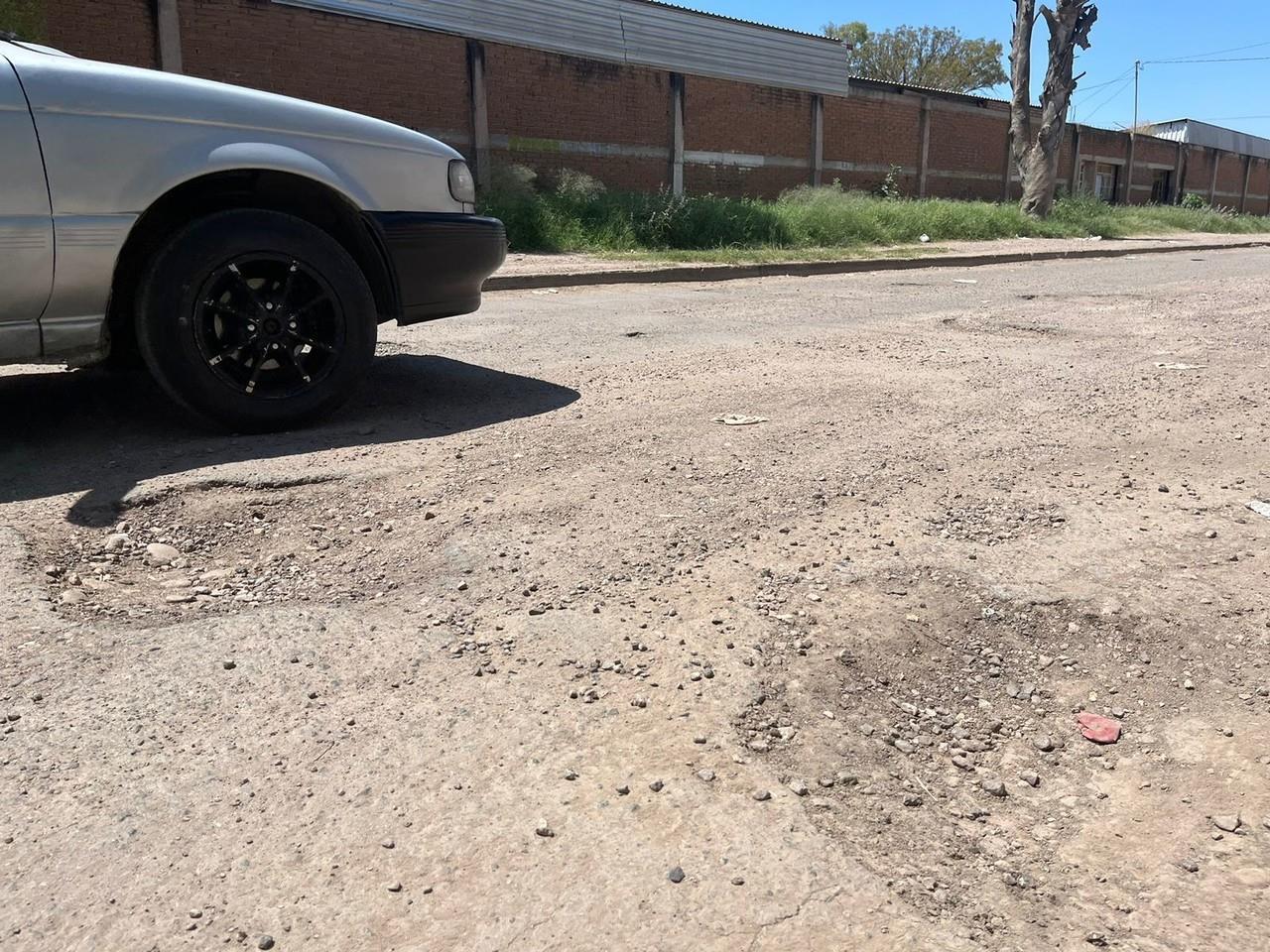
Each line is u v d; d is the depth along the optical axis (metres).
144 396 4.73
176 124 3.76
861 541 2.99
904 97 25.27
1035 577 2.76
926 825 1.79
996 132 28.38
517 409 4.63
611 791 1.81
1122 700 2.23
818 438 4.14
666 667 2.24
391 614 2.51
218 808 1.75
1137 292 10.34
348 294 4.12
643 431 4.22
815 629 2.44
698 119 20.59
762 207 16.92
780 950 1.46
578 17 18.08
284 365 4.10
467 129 16.77
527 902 1.54
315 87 14.77
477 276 4.59
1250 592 2.69
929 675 2.29
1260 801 1.88
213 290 3.87
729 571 2.76
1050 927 1.56
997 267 14.80
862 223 17.56
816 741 2.01
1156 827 1.82
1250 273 13.30
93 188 3.62
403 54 15.70
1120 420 4.50
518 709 2.07
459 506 3.27
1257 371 5.68
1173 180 38.25
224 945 1.45
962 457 3.88
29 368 5.35
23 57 3.57
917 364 5.91
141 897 1.54
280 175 4.06
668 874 1.61
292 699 2.10
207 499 3.32
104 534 3.04
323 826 1.70
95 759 1.88
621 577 2.71
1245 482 3.61
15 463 3.69
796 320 7.95
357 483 3.49
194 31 13.44
